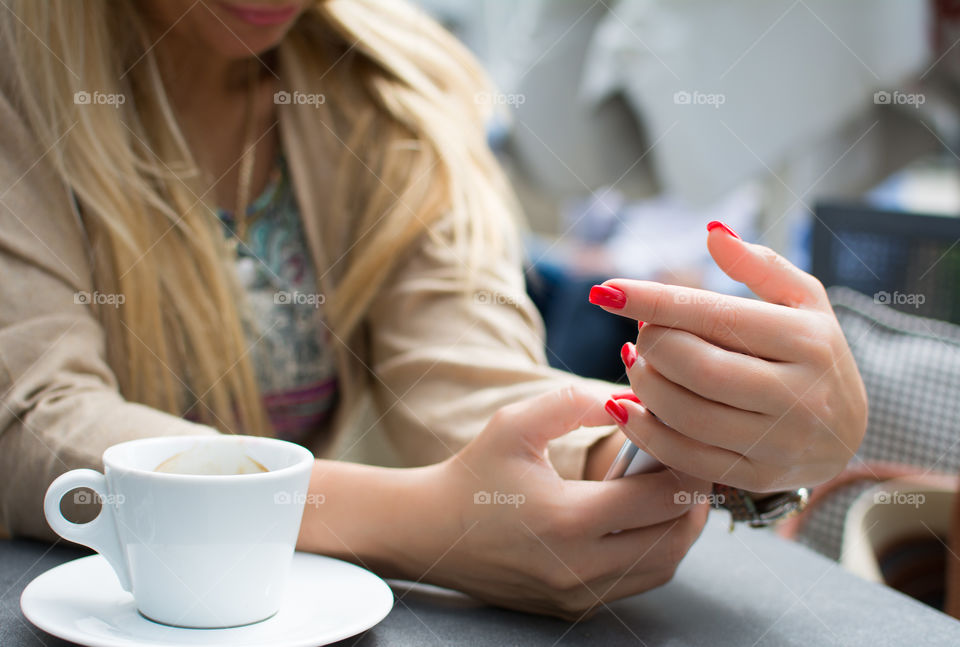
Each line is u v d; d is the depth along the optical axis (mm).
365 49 1065
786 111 2129
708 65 2162
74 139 929
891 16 2025
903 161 2439
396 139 1064
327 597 765
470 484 799
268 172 1071
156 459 766
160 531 722
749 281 792
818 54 2092
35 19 919
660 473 795
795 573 873
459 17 3395
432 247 1047
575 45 2512
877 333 1496
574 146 2570
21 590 783
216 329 1003
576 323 2336
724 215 2865
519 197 2816
